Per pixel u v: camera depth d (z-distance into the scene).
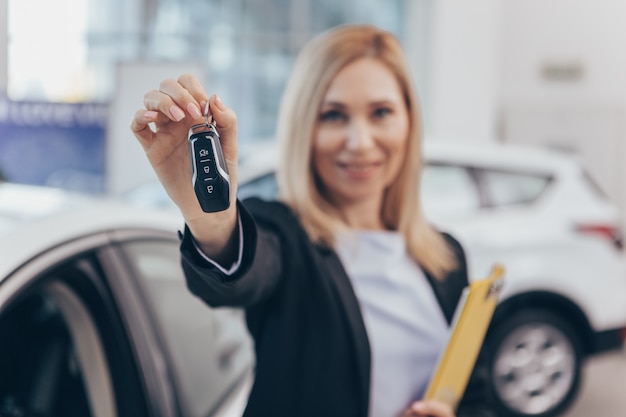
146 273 1.59
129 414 1.43
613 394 4.12
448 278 1.37
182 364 1.60
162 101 0.87
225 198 0.87
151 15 8.56
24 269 1.25
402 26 8.44
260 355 1.17
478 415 1.42
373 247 1.28
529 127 7.76
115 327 1.44
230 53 8.73
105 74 8.32
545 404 3.71
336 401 1.15
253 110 8.80
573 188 4.00
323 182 1.35
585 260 3.87
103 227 1.51
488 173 3.93
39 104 5.17
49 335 1.56
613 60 7.39
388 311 1.26
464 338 1.19
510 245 3.76
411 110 1.39
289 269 1.16
